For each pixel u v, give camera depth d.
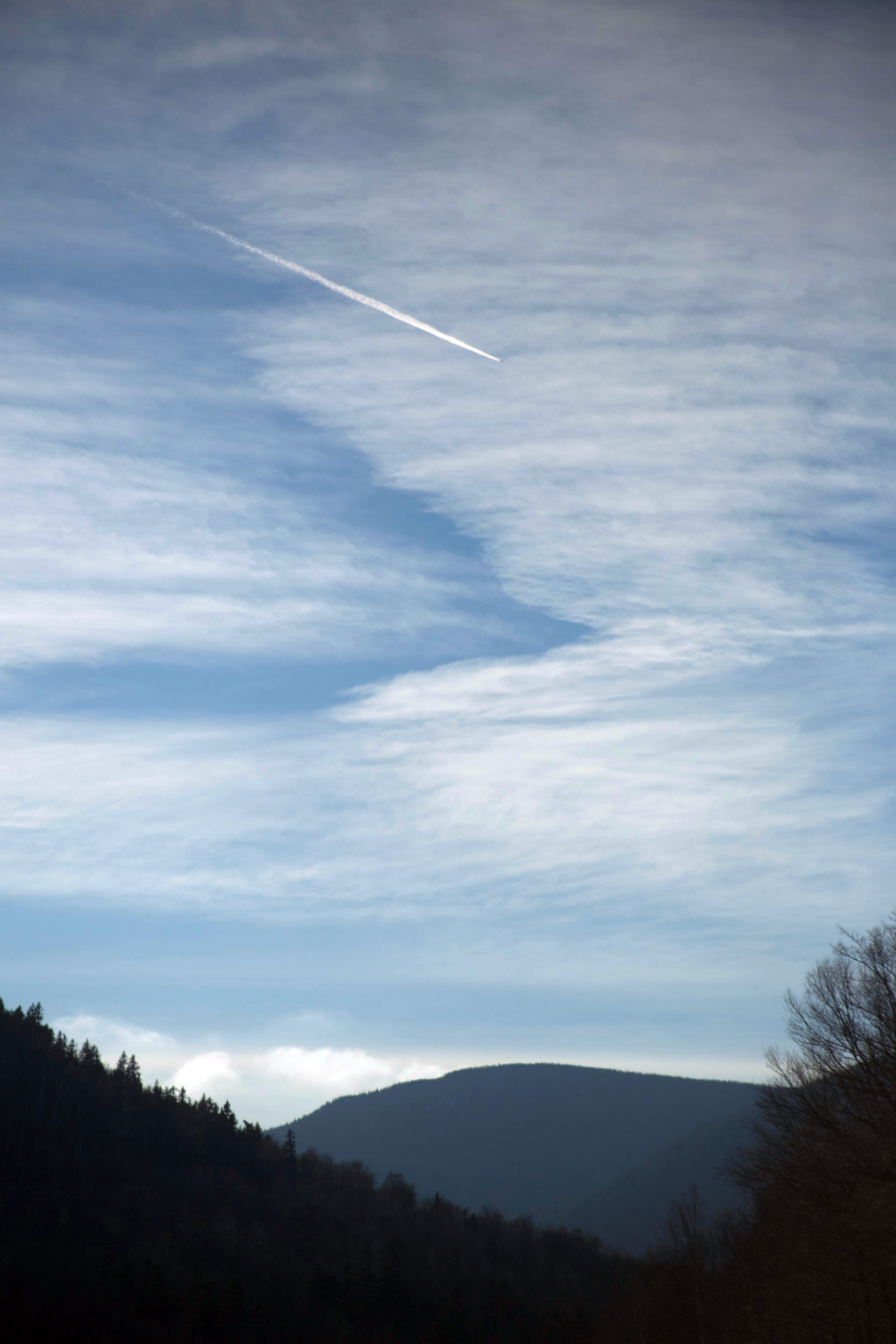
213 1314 140.38
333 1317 155.88
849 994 49.44
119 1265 163.25
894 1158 42.81
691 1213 73.81
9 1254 158.00
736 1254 65.25
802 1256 47.62
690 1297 67.62
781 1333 52.31
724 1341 61.19
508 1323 145.12
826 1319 47.03
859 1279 43.75
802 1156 46.78
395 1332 153.38
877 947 49.38
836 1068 48.38
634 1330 77.06
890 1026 46.31
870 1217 42.81
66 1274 155.62
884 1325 43.31
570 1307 132.38
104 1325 139.50
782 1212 51.34
